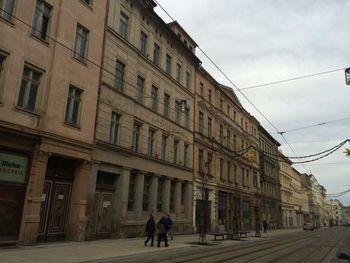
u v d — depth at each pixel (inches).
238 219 1621.6
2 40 535.8
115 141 816.3
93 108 730.2
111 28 812.6
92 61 739.4
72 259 433.7
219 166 1453.0
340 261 587.8
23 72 580.4
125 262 450.9
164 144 1055.0
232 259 532.7
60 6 660.1
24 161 563.2
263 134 2274.9
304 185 3875.5
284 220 2650.1
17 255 438.0
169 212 1036.5
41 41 610.9
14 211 537.3
